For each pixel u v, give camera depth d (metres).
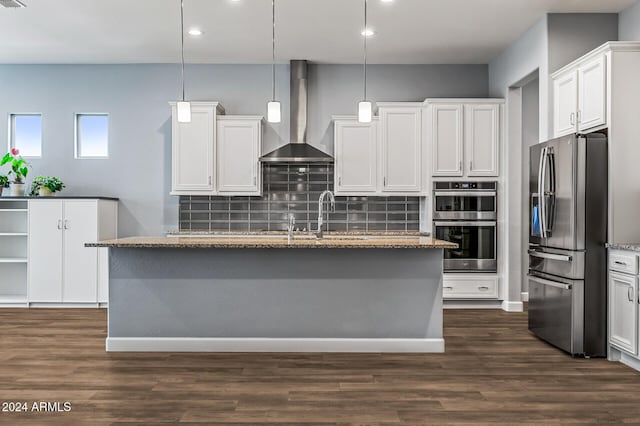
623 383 3.36
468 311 5.88
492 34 5.43
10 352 4.09
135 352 4.10
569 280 4.00
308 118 6.55
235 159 6.18
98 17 4.94
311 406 2.94
